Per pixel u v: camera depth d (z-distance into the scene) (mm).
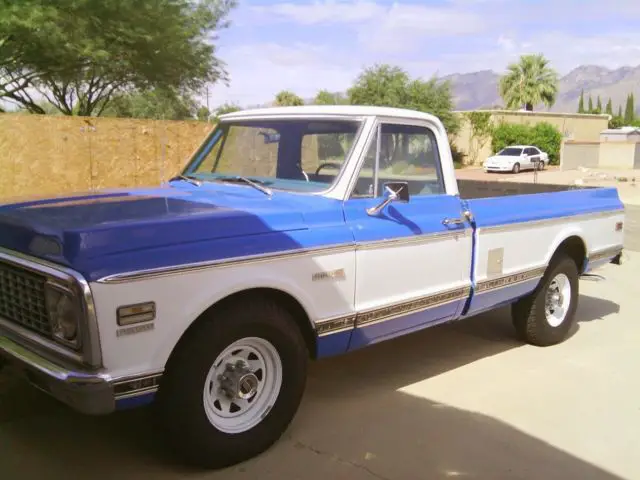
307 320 3830
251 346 3566
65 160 13328
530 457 3809
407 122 4496
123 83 21750
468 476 3562
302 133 4465
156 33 19422
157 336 3084
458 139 48875
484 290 4988
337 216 3977
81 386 2895
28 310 3266
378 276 4137
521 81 57438
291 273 3615
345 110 4379
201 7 21438
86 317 2879
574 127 52688
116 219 3240
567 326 6078
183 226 3250
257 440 3615
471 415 4352
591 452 3900
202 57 21688
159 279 3070
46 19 16344
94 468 3521
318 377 4992
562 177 33844
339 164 4176
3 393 4457
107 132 13789
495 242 5031
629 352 5828
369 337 4199
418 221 4406
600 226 6301
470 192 7621
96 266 2920
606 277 9273
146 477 3439
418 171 4621
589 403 4621
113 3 17906
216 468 3512
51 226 3135
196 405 3291
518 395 4730
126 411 4227
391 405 4477
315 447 3820
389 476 3525
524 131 46312
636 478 3625
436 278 4562
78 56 18141
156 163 14594
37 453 3668
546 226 5566
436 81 43406
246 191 4344
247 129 4832
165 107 24078
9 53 17625
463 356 5586
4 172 12648
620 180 31453
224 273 3309
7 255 3301
